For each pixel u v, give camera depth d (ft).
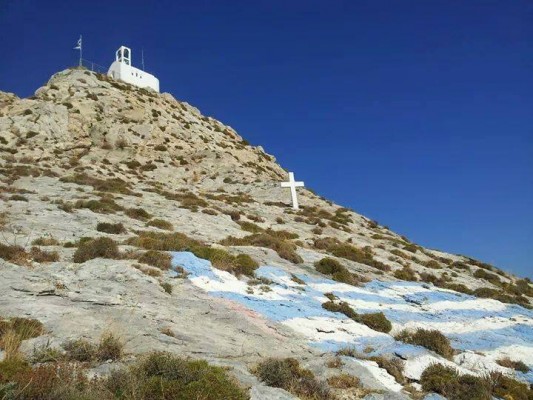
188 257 76.69
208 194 182.39
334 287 87.20
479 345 69.36
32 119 215.72
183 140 250.98
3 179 145.48
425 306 89.10
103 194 138.82
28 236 83.35
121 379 32.24
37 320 43.80
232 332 52.75
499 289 127.24
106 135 225.76
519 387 52.16
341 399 40.45
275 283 78.95
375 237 158.61
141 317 49.96
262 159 281.33
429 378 48.52
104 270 65.57
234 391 33.14
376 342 60.44
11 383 27.81
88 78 269.44
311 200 190.29
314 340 57.52
